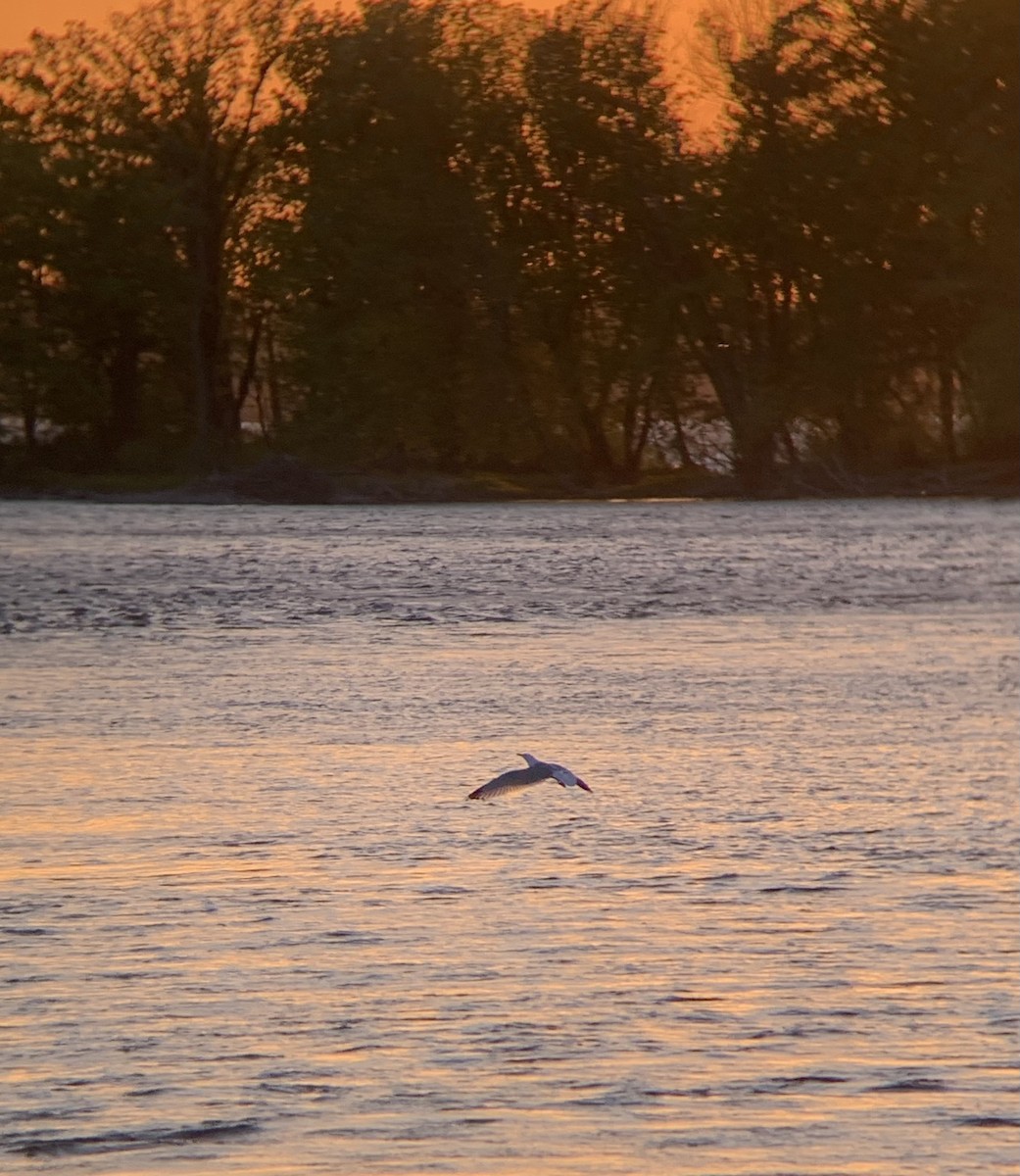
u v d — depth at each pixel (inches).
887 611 6973.4
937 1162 1815.9
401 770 3777.1
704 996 2305.6
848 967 2412.6
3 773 3725.4
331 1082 2007.9
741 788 3619.6
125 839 3144.7
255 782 3641.7
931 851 3090.6
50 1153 1827.0
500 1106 1945.1
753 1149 1843.0
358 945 2514.8
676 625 6560.0
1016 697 4810.5
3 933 2559.1
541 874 2920.8
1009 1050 2112.5
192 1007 2250.2
